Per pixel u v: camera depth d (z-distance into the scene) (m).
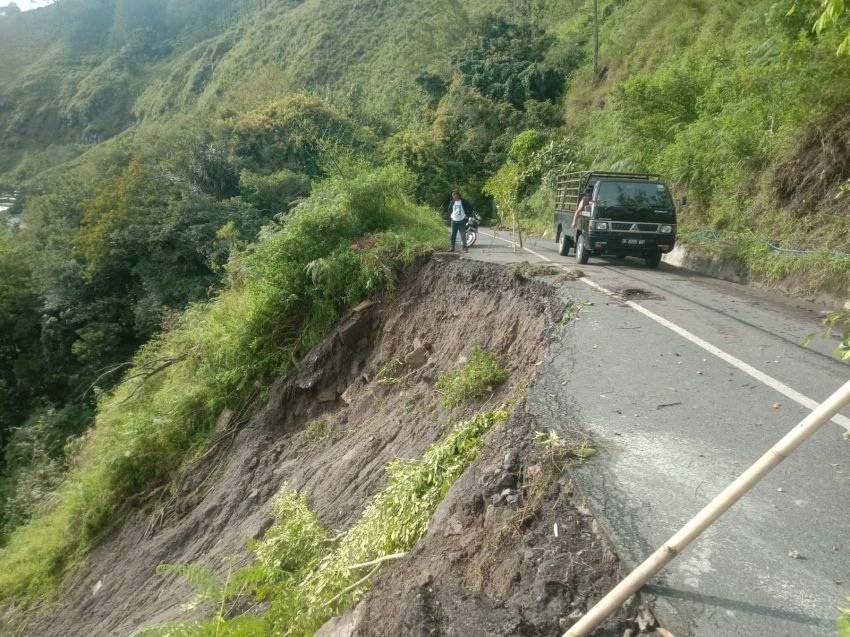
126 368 26.06
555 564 2.84
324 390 10.94
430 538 3.72
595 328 6.72
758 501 3.23
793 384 4.98
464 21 48.62
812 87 11.09
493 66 36.50
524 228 24.89
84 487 13.16
